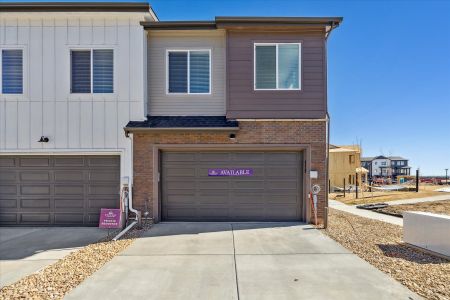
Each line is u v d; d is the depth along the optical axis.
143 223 9.81
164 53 10.48
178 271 5.74
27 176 10.09
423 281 5.19
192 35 10.48
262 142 10.06
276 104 10.08
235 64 10.10
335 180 31.73
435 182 39.56
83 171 10.09
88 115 10.05
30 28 10.07
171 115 10.45
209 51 10.49
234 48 10.11
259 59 10.17
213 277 5.45
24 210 10.05
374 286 5.01
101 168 10.11
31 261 6.48
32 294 4.81
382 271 5.68
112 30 10.10
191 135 10.09
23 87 10.02
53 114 10.01
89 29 10.09
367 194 22.58
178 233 8.63
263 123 10.09
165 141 10.07
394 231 8.92
